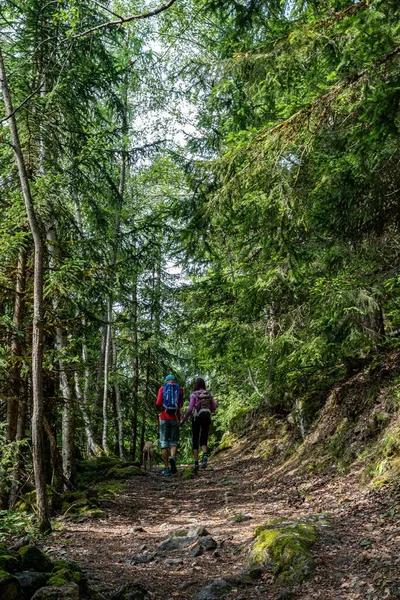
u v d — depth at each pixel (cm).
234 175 613
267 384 1066
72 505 799
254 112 877
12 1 904
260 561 465
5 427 807
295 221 648
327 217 684
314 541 477
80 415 920
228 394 1878
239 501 811
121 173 1758
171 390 1222
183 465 1537
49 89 956
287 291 832
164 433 1218
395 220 705
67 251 924
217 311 1023
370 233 729
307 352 846
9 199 848
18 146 669
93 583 450
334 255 734
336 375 1003
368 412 802
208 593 416
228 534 597
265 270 844
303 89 685
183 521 721
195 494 948
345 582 396
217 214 623
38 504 650
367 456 724
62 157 984
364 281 718
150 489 1034
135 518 770
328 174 603
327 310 739
